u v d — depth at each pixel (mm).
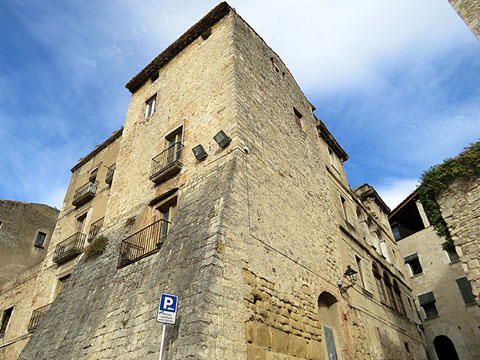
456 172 9844
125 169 15078
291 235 11109
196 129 12641
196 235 8758
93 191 18031
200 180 10766
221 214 8617
